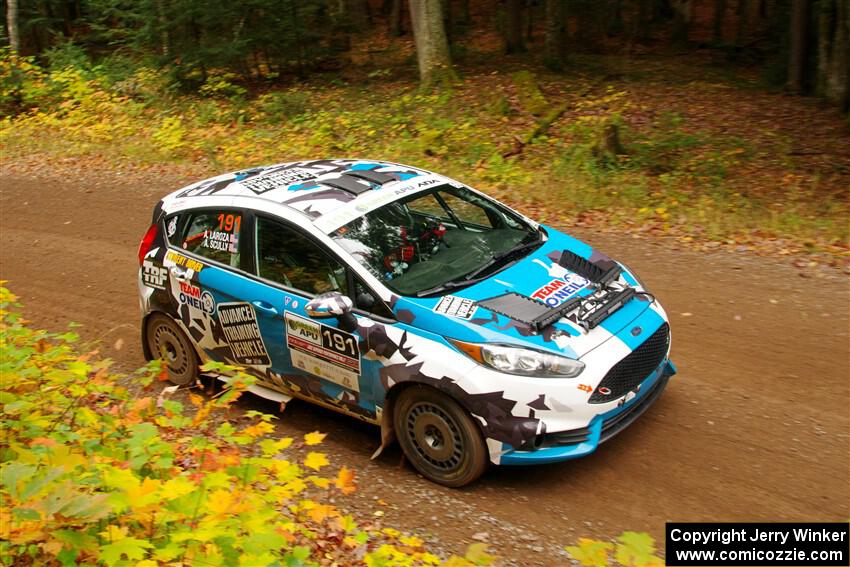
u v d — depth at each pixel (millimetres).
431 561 3840
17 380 4137
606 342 4684
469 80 21500
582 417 4465
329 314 4867
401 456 5262
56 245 10477
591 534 4258
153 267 6332
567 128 15805
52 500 2473
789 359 5957
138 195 12477
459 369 4551
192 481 3074
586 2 31250
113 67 21969
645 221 9570
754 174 13352
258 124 17656
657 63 27969
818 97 20438
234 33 21938
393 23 35031
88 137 16953
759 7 39938
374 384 4996
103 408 4496
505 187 11367
